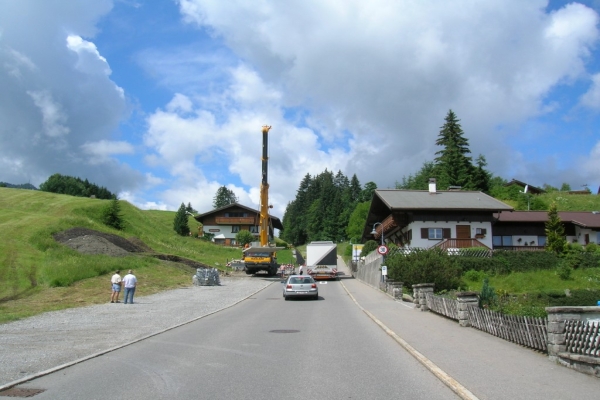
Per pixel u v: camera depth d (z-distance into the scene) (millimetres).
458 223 44156
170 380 8055
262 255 46219
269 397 6977
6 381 7988
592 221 50625
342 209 126750
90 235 45906
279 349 11078
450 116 75625
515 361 9281
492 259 38781
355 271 56469
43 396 7094
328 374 8469
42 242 40250
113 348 11172
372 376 8312
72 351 10859
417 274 30000
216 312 20094
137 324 15938
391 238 55750
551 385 7398
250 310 20969
